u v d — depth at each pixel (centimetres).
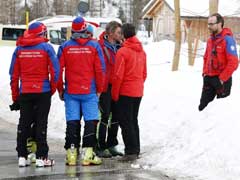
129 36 879
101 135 912
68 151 843
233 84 1151
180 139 898
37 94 807
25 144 827
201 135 859
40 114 816
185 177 758
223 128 842
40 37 807
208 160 793
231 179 731
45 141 823
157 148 941
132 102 878
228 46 908
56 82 807
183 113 1153
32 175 763
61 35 3922
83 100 842
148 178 762
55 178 758
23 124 820
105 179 757
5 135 1141
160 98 1272
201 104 951
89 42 830
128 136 875
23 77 810
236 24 3369
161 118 1165
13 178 745
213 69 927
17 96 833
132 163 855
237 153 779
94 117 845
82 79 832
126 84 875
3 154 932
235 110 878
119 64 863
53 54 803
